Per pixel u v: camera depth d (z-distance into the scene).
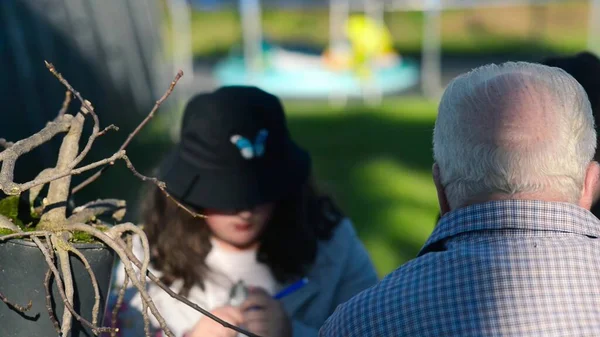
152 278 1.51
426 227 5.76
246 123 2.25
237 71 12.84
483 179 1.53
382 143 8.48
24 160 4.50
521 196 1.52
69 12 7.05
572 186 1.52
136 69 9.07
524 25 20.41
